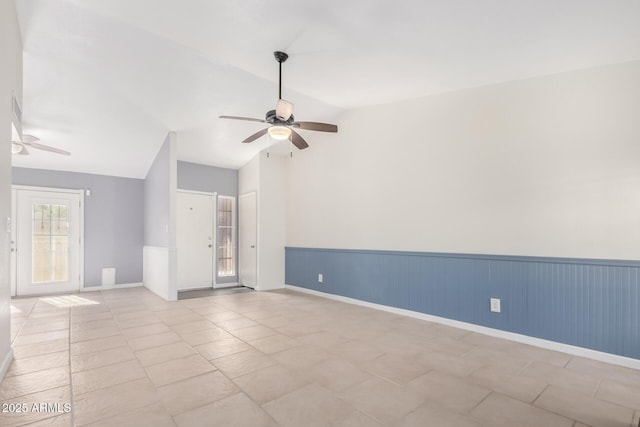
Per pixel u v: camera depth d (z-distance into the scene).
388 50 2.87
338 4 2.27
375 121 4.58
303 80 3.63
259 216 5.95
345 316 4.09
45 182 5.71
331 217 5.27
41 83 3.59
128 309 4.46
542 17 2.19
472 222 3.54
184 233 6.09
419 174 4.05
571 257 2.88
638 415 1.91
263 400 2.05
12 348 2.92
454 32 2.48
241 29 2.70
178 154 5.89
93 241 6.09
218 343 3.09
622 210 2.65
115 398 2.07
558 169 2.96
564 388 2.23
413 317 4.05
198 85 3.82
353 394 2.13
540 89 3.08
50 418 1.84
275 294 5.58
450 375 2.42
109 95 3.94
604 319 2.71
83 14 2.68
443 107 3.82
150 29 2.83
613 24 2.20
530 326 3.10
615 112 2.70
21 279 5.45
